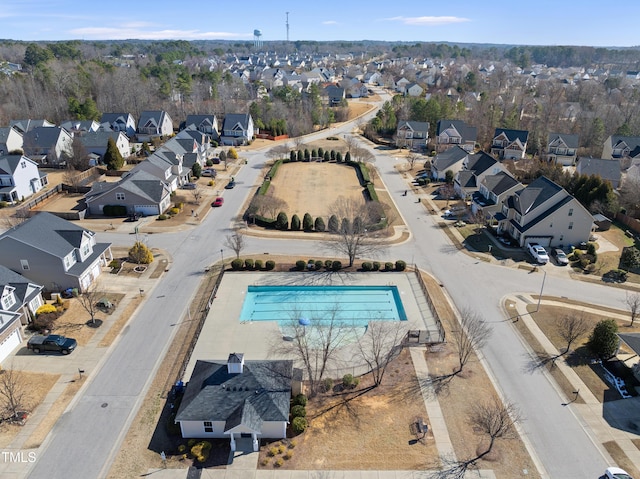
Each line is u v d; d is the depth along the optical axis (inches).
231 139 4549.7
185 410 1203.9
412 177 3580.2
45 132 3663.9
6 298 1562.5
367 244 2361.0
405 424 1274.6
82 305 1780.3
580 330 1663.4
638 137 3801.7
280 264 2139.5
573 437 1245.1
